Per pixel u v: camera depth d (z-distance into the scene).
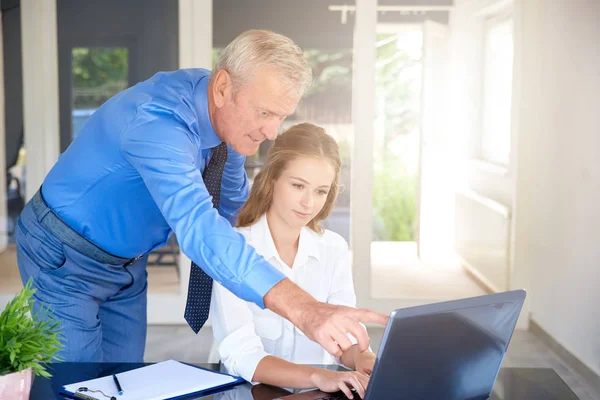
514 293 1.31
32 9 4.21
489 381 1.39
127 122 1.61
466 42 4.19
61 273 1.81
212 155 1.85
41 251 1.81
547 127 4.07
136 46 4.21
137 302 2.01
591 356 3.45
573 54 3.70
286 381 1.47
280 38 1.52
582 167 3.58
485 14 4.18
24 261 1.85
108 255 1.82
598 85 3.37
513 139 4.24
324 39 4.18
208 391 1.44
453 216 4.29
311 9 4.17
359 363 1.59
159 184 1.42
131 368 1.55
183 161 1.45
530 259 4.32
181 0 4.16
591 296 3.45
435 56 4.18
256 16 4.17
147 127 1.50
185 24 4.17
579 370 3.60
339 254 1.89
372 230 4.29
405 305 4.31
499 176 4.26
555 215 3.95
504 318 1.32
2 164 4.32
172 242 4.29
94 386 1.42
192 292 1.93
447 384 1.31
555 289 3.95
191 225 1.36
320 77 4.21
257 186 1.81
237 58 1.52
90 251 1.80
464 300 1.25
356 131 4.23
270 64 1.50
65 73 4.25
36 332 1.22
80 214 1.77
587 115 3.52
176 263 4.30
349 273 1.92
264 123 1.58
